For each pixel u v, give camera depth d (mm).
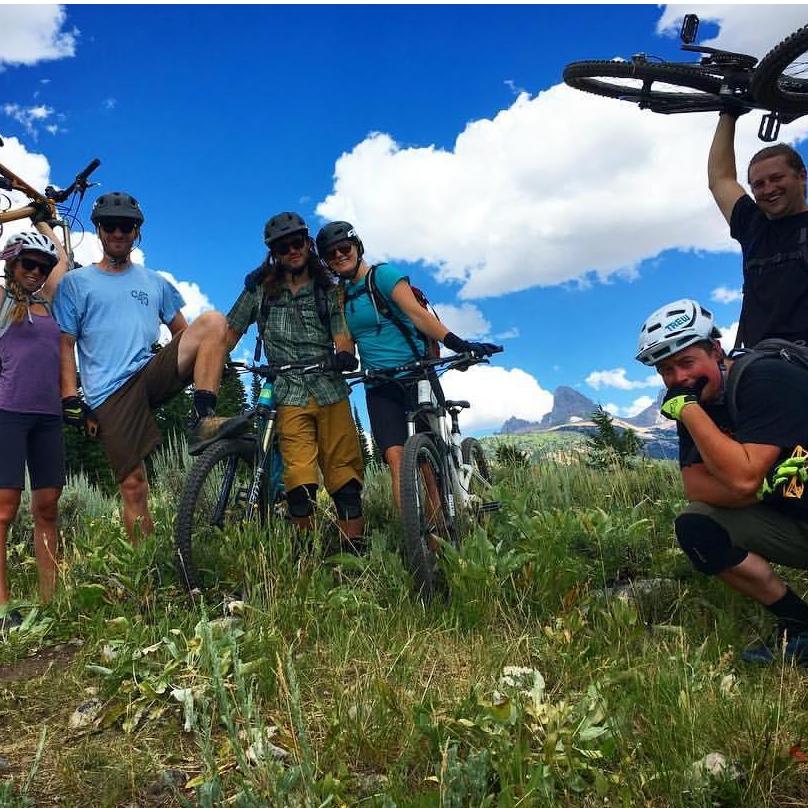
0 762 2365
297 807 1898
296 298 4695
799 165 3805
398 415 4590
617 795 2029
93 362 4480
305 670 2881
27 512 5855
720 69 4508
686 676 2477
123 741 2502
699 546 3033
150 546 4020
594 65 4762
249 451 4543
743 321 4117
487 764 2051
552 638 2998
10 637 3521
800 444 2693
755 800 1960
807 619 2949
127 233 4551
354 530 4777
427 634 3197
